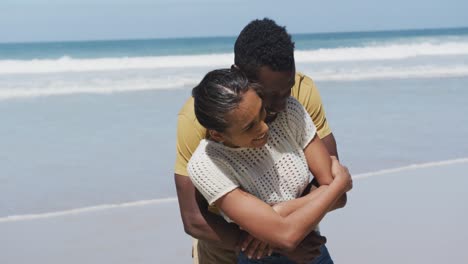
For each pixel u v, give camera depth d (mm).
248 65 2699
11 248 5340
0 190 6859
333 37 73875
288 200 2895
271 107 2779
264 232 2732
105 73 21016
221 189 2770
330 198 2820
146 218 6035
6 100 13734
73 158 8219
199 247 3746
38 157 8305
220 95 2529
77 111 12000
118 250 5332
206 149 2834
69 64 23703
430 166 7754
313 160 2951
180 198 3264
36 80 18547
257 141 2656
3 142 9234
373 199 6512
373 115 11203
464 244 5414
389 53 30125
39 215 6105
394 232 5648
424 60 26438
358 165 7727
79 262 5090
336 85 16391
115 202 6473
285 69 2697
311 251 2971
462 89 15320
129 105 12680
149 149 8656
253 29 2725
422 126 10195
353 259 5074
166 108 12219
